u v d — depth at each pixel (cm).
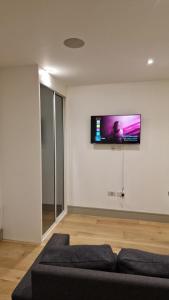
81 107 403
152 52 248
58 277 118
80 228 355
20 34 204
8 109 299
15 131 299
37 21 181
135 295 112
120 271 127
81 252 136
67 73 327
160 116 372
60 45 229
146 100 376
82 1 155
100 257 130
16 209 308
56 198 380
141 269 122
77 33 203
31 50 241
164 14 172
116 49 240
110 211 404
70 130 411
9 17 175
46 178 341
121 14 172
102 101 394
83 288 117
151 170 382
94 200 409
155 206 383
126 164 391
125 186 394
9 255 274
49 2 156
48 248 156
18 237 311
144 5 160
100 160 402
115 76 344
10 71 295
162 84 368
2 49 238
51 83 336
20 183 304
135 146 386
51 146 357
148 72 324
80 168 412
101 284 115
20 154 300
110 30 198
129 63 285
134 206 392
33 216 304
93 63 284
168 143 371
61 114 403
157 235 330
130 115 376
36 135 294
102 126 389
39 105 291
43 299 122
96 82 381
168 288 109
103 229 351
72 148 412
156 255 133
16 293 137
